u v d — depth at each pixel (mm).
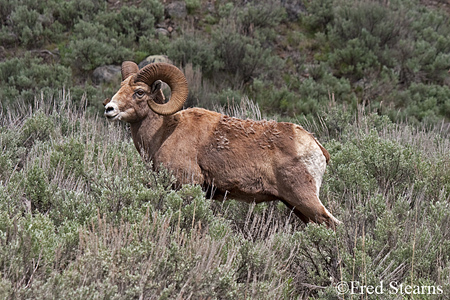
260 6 53406
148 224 16750
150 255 15000
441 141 34312
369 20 52969
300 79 49344
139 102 20547
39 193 20734
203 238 16312
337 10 54312
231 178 20031
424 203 22000
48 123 30516
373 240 18469
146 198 19203
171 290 14438
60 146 25641
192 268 15148
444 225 19984
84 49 46469
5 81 43125
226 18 53906
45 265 14414
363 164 24766
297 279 18688
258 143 20000
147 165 20531
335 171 25172
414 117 44938
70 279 13953
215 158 20078
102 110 39969
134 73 21797
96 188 20312
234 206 22406
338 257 17891
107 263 14445
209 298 14789
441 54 51438
